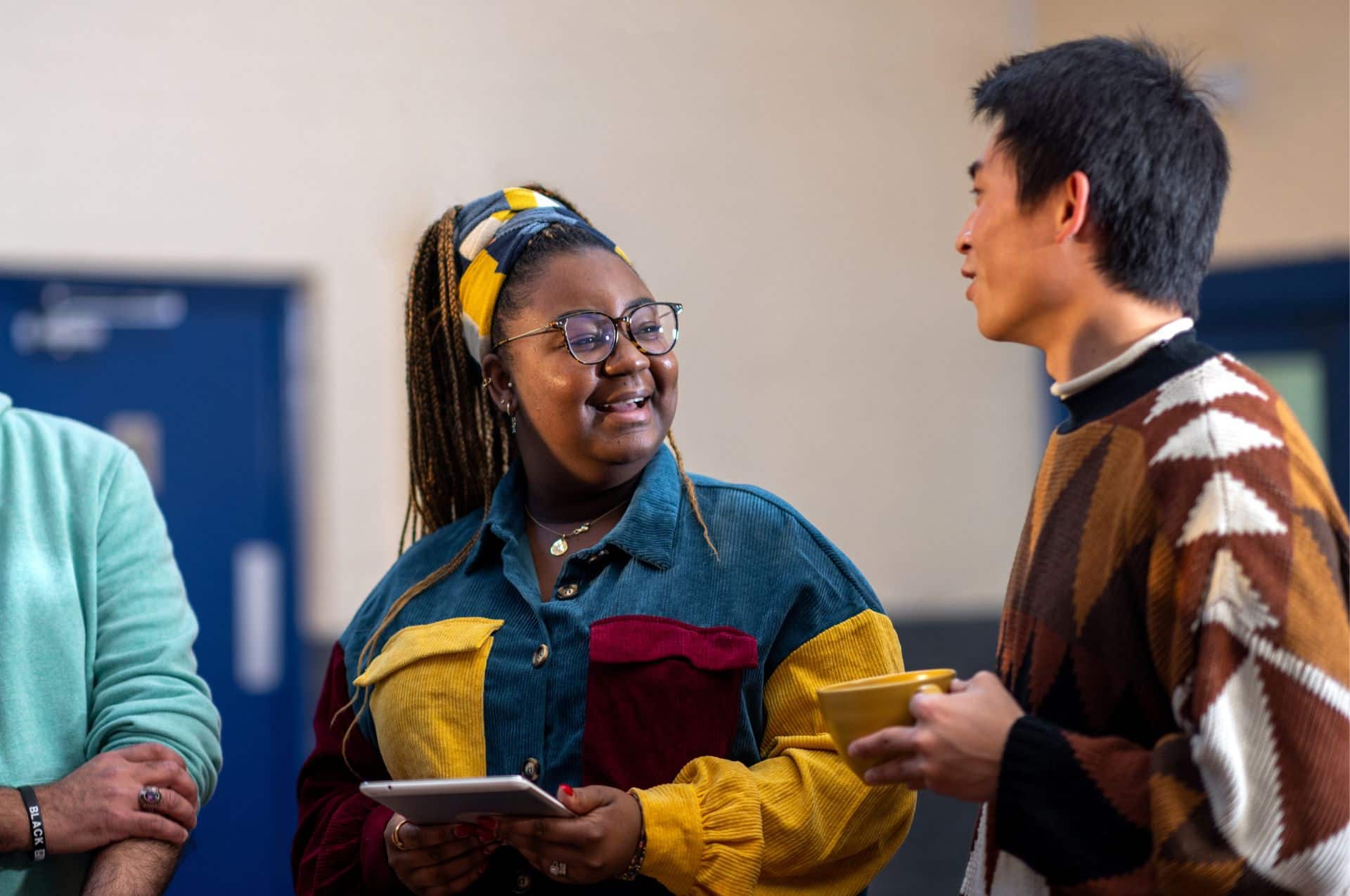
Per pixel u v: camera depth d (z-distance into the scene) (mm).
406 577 2217
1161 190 1577
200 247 5637
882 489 6566
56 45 5473
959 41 6719
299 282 5766
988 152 1692
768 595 1978
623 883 1879
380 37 5859
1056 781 1472
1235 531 1414
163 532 2389
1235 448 1448
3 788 2037
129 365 5570
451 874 1873
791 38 6480
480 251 2178
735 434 6359
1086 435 1601
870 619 1984
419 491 2389
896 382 6602
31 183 5441
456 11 5965
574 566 2035
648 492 2055
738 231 6383
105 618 2254
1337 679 1386
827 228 6520
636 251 6238
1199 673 1400
